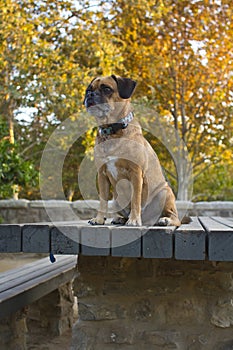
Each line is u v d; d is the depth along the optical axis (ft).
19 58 31.42
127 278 9.83
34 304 14.47
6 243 8.44
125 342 9.62
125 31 39.40
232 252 7.71
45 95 33.50
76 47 35.01
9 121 36.24
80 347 9.66
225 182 46.65
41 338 14.02
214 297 9.55
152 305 9.73
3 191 29.07
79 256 9.95
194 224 10.78
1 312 9.13
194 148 41.93
